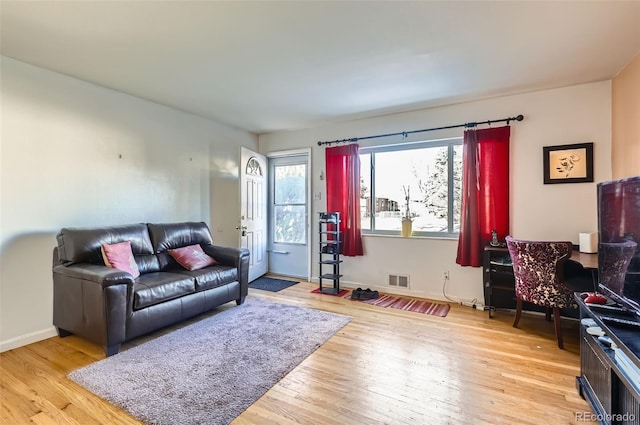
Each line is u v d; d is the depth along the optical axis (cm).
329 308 346
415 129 390
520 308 289
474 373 211
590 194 304
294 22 203
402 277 403
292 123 452
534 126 327
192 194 410
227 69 274
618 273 165
